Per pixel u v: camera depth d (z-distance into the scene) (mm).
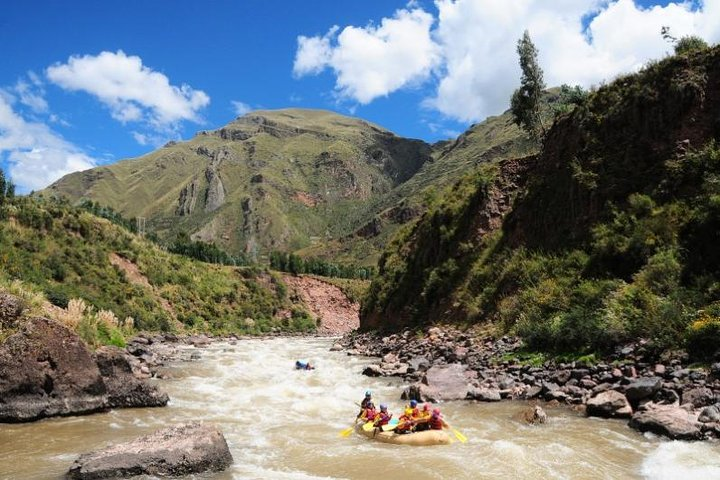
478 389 16469
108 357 16328
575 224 24797
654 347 15281
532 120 41438
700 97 22172
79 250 49812
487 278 28594
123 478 9492
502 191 33469
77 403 14930
